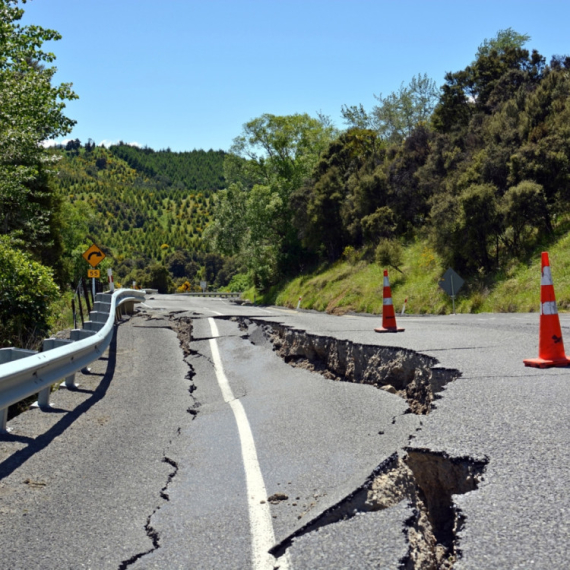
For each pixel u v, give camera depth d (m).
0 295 14.54
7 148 17.86
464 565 2.75
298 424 6.16
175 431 6.42
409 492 4.09
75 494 4.52
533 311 19.72
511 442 4.31
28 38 16.91
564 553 2.77
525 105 29.50
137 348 12.86
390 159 43.72
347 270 36.16
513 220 23.78
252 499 4.23
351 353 9.50
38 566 3.38
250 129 54.12
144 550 3.53
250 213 48.16
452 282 22.67
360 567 2.95
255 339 13.27
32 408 7.41
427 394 7.37
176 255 145.62
